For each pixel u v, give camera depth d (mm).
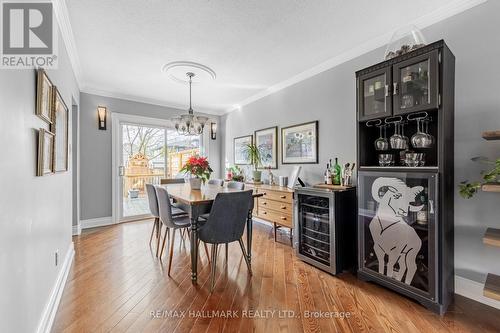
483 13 1811
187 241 3299
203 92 4219
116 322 1616
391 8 1997
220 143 5730
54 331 1531
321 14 2070
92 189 4039
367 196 2193
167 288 2049
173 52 2748
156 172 4871
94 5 1923
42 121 1582
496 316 1675
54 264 1854
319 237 2582
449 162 1801
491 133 1557
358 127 2234
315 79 3225
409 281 1903
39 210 1489
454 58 1889
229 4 1930
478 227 1847
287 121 3711
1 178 990
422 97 1831
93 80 3643
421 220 1864
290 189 3205
